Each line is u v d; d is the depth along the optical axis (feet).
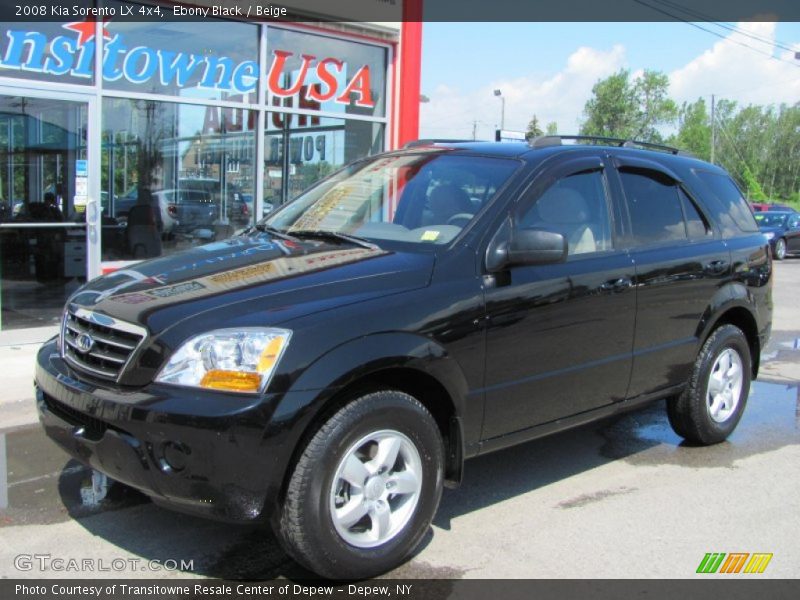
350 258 12.57
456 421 12.30
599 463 16.76
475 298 12.37
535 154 14.74
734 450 17.84
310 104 34.12
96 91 27.43
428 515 11.88
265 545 12.38
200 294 11.28
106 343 11.14
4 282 26.61
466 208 13.60
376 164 16.48
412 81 37.11
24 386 20.76
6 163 25.98
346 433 10.71
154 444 10.14
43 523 13.00
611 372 14.85
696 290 16.62
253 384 10.14
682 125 356.59
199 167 30.94
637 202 16.05
